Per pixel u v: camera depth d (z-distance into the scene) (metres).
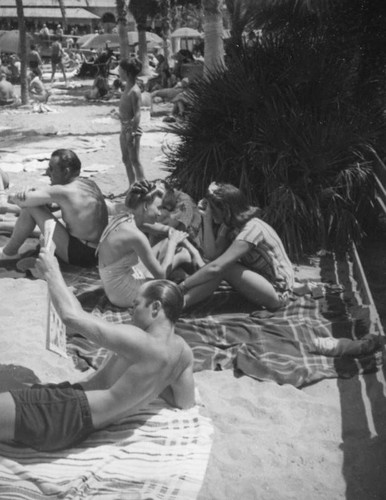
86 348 4.94
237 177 7.73
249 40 8.59
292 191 7.29
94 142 14.14
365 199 7.47
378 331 5.28
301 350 4.93
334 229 7.46
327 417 4.20
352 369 4.71
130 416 3.89
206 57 11.52
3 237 7.39
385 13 8.70
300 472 3.67
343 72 8.00
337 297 5.89
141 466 3.54
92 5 50.12
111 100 22.95
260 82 7.89
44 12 46.47
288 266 5.68
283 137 7.30
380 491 3.51
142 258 5.32
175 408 4.01
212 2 11.27
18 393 3.53
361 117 7.73
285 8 9.20
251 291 5.47
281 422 4.12
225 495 3.45
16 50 29.64
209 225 5.79
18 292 5.99
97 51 34.44
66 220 6.34
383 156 7.93
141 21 29.70
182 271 6.00
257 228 5.45
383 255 7.30
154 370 3.64
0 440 3.56
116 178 10.76
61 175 6.28
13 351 4.86
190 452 3.67
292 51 8.17
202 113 8.06
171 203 6.68
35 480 3.36
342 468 3.71
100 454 3.61
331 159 7.25
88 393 3.62
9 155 12.46
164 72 24.47
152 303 3.72
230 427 4.04
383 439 3.95
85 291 5.84
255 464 3.71
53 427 3.52
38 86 21.64
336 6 8.85
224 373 4.69
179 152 8.32
